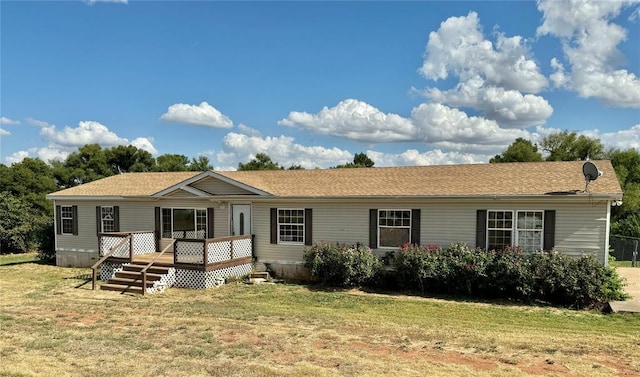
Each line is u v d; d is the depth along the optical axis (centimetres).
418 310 1231
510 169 1675
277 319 1123
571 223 1373
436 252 1461
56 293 1509
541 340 937
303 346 889
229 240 1670
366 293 1474
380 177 1814
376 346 891
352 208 1652
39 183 3722
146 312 1213
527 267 1318
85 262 2111
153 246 1936
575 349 872
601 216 1341
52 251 2309
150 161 5088
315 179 1902
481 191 1476
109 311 1228
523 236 1432
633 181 4069
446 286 1437
